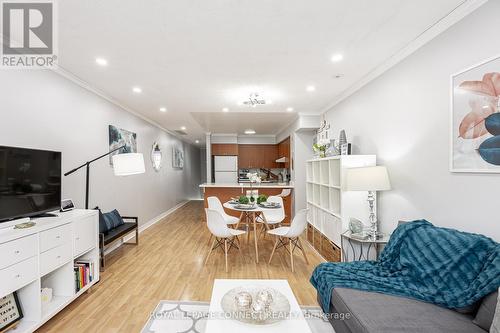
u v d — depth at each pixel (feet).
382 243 9.39
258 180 17.08
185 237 15.81
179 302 8.11
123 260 11.78
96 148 12.22
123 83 11.28
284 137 24.47
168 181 24.68
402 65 8.73
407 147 8.57
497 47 5.59
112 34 7.25
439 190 7.22
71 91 10.41
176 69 9.77
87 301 8.16
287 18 6.59
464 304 5.02
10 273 5.74
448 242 5.90
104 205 12.94
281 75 10.52
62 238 7.38
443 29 6.93
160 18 6.50
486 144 5.77
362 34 7.43
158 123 20.89
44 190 7.79
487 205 5.82
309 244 14.62
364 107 11.30
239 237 15.83
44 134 8.97
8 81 7.61
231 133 27.63
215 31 7.15
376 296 5.83
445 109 6.99
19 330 6.12
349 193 10.28
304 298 8.45
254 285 6.26
